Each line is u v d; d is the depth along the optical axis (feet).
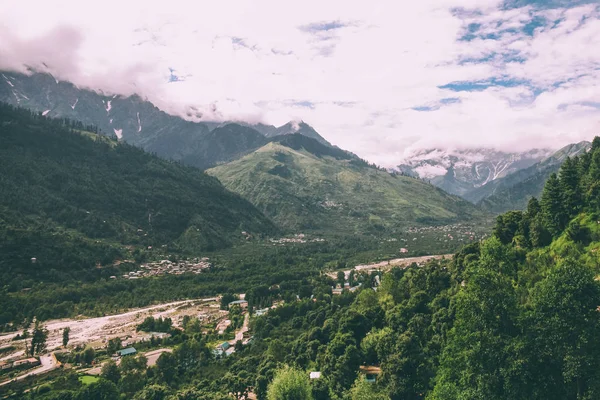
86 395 363.56
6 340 548.72
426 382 293.43
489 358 205.67
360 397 286.05
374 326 430.20
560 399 193.77
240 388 376.27
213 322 640.99
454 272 445.78
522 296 272.51
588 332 191.72
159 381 421.18
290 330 552.00
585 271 209.15
